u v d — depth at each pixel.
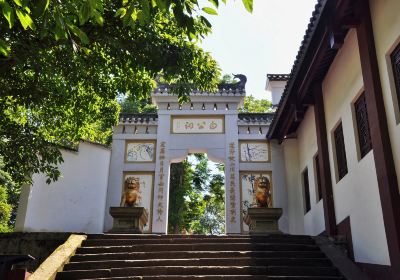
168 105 16.61
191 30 4.63
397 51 7.66
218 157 15.84
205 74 9.73
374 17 8.41
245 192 15.39
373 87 8.07
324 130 11.88
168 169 15.63
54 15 4.63
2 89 8.29
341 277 7.58
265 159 15.86
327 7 8.61
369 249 8.75
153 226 14.80
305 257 8.67
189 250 8.91
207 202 27.41
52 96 9.60
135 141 16.17
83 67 9.00
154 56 8.73
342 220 10.48
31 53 7.04
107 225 14.88
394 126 7.57
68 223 13.29
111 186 15.41
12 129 8.78
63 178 13.42
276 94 18.67
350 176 9.98
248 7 3.94
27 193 12.16
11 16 4.29
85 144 14.58
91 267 7.94
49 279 7.05
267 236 9.82
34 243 9.38
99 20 4.52
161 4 4.24
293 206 15.09
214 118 16.42
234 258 8.28
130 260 8.21
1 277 6.16
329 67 11.54
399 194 7.38
